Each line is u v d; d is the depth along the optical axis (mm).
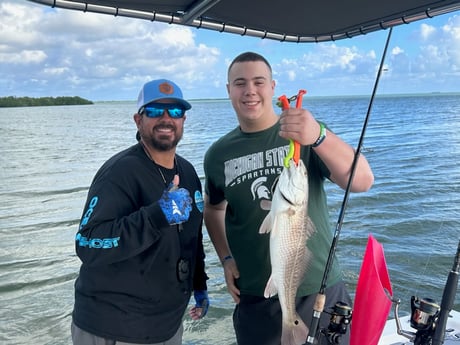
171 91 2762
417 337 2117
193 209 2957
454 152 20156
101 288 2645
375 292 2096
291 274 2469
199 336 5391
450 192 12234
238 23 3275
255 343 3057
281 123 2271
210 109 101125
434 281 6551
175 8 2943
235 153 3047
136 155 2773
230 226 3125
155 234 2449
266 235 2914
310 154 2867
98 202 2527
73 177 17016
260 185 2910
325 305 2812
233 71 2951
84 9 2783
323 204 2951
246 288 3074
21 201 13078
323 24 3352
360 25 3381
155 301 2725
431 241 8281
